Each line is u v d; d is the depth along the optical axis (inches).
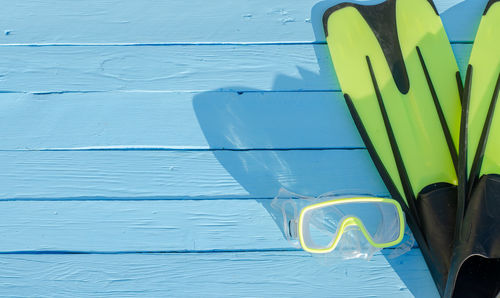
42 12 62.7
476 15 62.3
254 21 62.6
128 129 59.4
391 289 55.0
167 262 55.8
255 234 56.4
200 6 62.9
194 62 61.4
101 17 62.7
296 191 57.7
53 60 61.4
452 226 53.2
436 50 60.4
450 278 49.1
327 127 59.4
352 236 56.3
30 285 55.4
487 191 53.1
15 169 58.2
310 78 60.9
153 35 62.2
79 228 56.6
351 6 62.1
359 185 57.9
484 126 55.7
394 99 59.1
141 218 56.9
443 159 56.9
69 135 59.2
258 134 59.2
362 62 60.3
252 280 55.3
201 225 56.7
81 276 55.5
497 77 57.6
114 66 61.2
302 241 53.1
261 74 61.0
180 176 58.0
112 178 58.0
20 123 59.4
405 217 56.3
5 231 56.5
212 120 59.6
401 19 61.5
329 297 54.9
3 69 61.1
